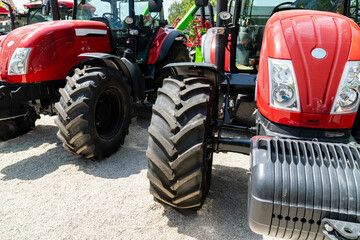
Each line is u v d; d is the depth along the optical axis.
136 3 4.02
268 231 1.30
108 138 2.93
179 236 1.85
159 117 1.84
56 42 3.08
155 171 1.82
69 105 2.57
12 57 2.88
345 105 1.61
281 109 1.69
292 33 1.75
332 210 1.19
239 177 2.62
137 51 4.10
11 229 1.88
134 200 2.21
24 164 2.79
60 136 2.71
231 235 1.86
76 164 2.80
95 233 1.86
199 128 1.74
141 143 3.39
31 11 6.84
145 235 1.85
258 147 1.40
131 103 3.23
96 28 3.54
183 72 2.07
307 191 1.22
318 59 1.63
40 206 2.12
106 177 2.56
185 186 1.79
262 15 3.04
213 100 2.03
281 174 1.25
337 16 1.90
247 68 3.17
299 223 1.24
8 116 2.73
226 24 2.55
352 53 1.63
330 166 1.25
